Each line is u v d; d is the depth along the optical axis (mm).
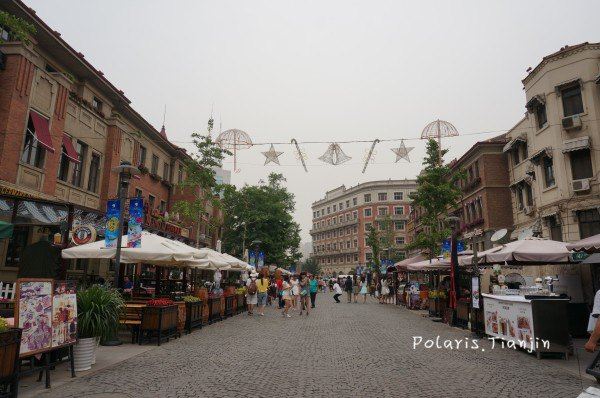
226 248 45188
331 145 12633
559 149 20891
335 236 98000
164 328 10086
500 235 13969
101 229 18375
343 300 34531
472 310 12328
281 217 45344
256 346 9945
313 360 8273
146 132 27266
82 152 19969
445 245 20625
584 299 15336
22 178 14969
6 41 14992
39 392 5727
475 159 32344
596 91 20109
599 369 6410
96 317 7320
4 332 4957
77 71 20094
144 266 24766
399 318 17688
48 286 6113
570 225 20125
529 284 18469
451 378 6793
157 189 29031
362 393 5840
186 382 6359
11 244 15219
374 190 87438
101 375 6770
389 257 53188
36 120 15617
